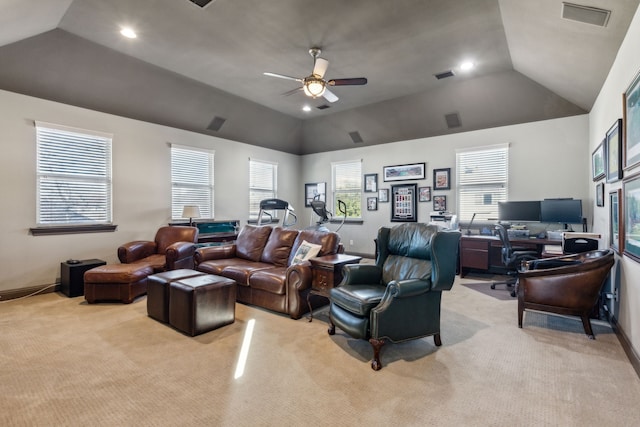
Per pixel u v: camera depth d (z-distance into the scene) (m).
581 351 2.60
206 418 1.76
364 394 1.99
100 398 1.94
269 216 7.39
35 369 2.28
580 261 3.20
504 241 4.42
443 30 3.56
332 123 7.01
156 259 4.55
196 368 2.31
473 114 5.51
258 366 2.34
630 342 2.51
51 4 3.09
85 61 4.15
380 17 3.33
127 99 4.91
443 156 6.14
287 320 3.31
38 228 4.24
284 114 6.78
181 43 3.92
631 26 2.48
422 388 2.06
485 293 4.39
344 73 4.70
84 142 4.69
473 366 2.36
